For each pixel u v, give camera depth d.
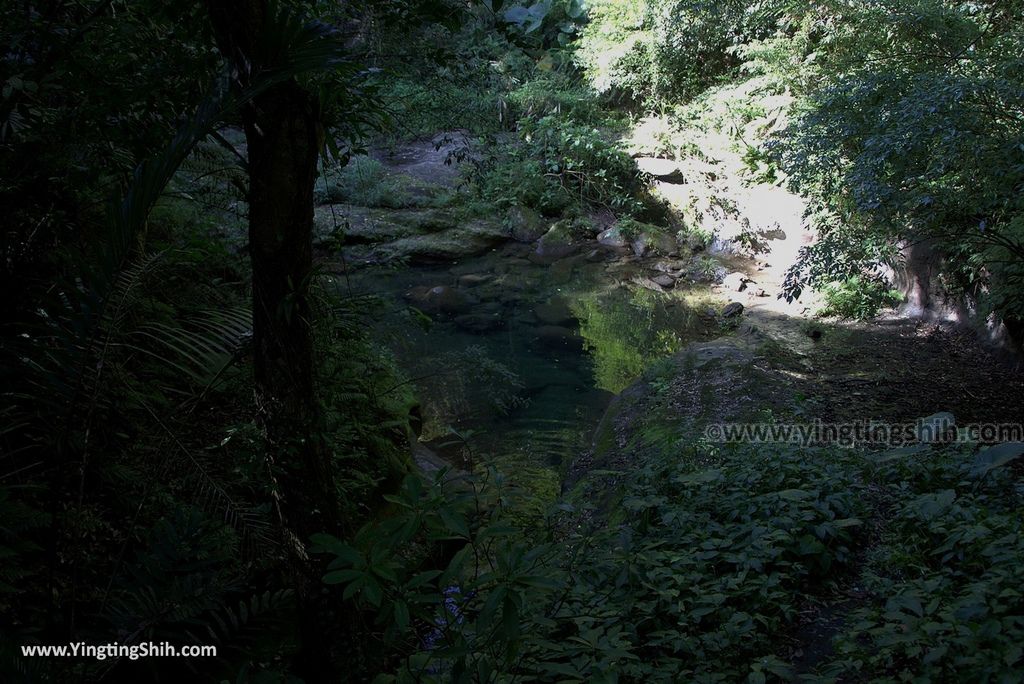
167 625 2.87
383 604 2.22
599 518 4.91
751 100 13.54
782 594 3.31
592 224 13.70
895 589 3.38
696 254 12.91
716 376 7.25
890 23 7.93
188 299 4.62
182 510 2.81
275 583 3.36
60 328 2.63
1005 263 7.02
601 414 7.49
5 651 2.27
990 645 2.60
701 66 15.35
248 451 2.66
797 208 12.23
